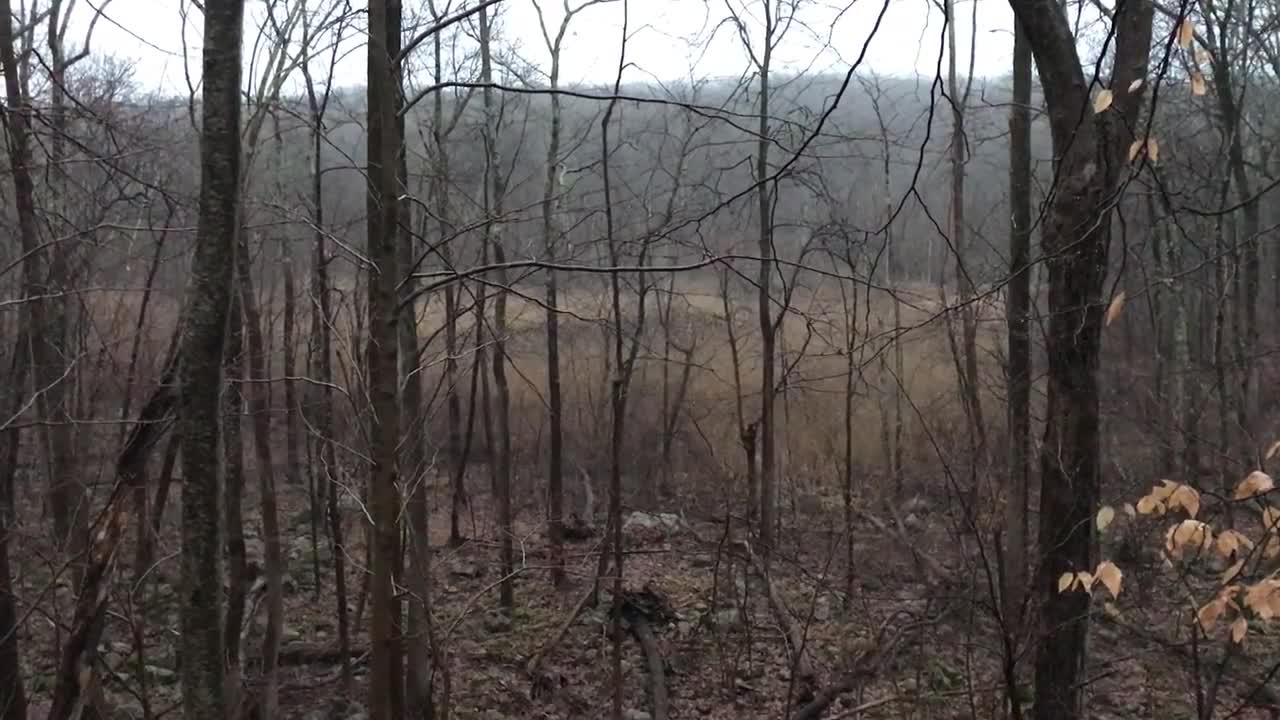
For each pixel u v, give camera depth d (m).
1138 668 6.74
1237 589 3.53
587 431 13.22
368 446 4.82
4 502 5.46
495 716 6.63
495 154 8.59
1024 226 7.07
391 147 3.78
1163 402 9.56
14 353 5.51
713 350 13.86
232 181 2.91
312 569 9.41
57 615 4.80
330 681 7.17
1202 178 9.80
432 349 9.20
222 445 3.05
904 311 12.72
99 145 5.63
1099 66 3.06
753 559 7.63
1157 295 10.38
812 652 7.49
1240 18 10.86
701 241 6.75
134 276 6.76
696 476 12.61
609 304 11.46
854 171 10.89
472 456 13.70
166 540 7.55
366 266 5.27
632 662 7.75
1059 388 4.46
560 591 8.99
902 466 10.74
